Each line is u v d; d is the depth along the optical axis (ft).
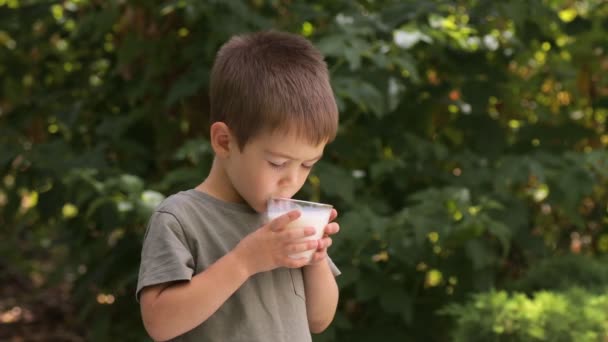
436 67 16.29
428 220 13.08
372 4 15.89
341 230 13.12
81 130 17.17
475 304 12.19
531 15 15.47
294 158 6.63
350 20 14.15
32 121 17.16
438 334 14.93
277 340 6.84
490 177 14.93
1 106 19.98
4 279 23.18
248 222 7.02
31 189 15.35
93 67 17.85
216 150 6.96
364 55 13.14
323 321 7.70
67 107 16.55
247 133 6.62
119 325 16.46
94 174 14.32
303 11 14.70
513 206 15.03
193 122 15.90
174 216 6.75
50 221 17.49
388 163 14.80
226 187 7.08
